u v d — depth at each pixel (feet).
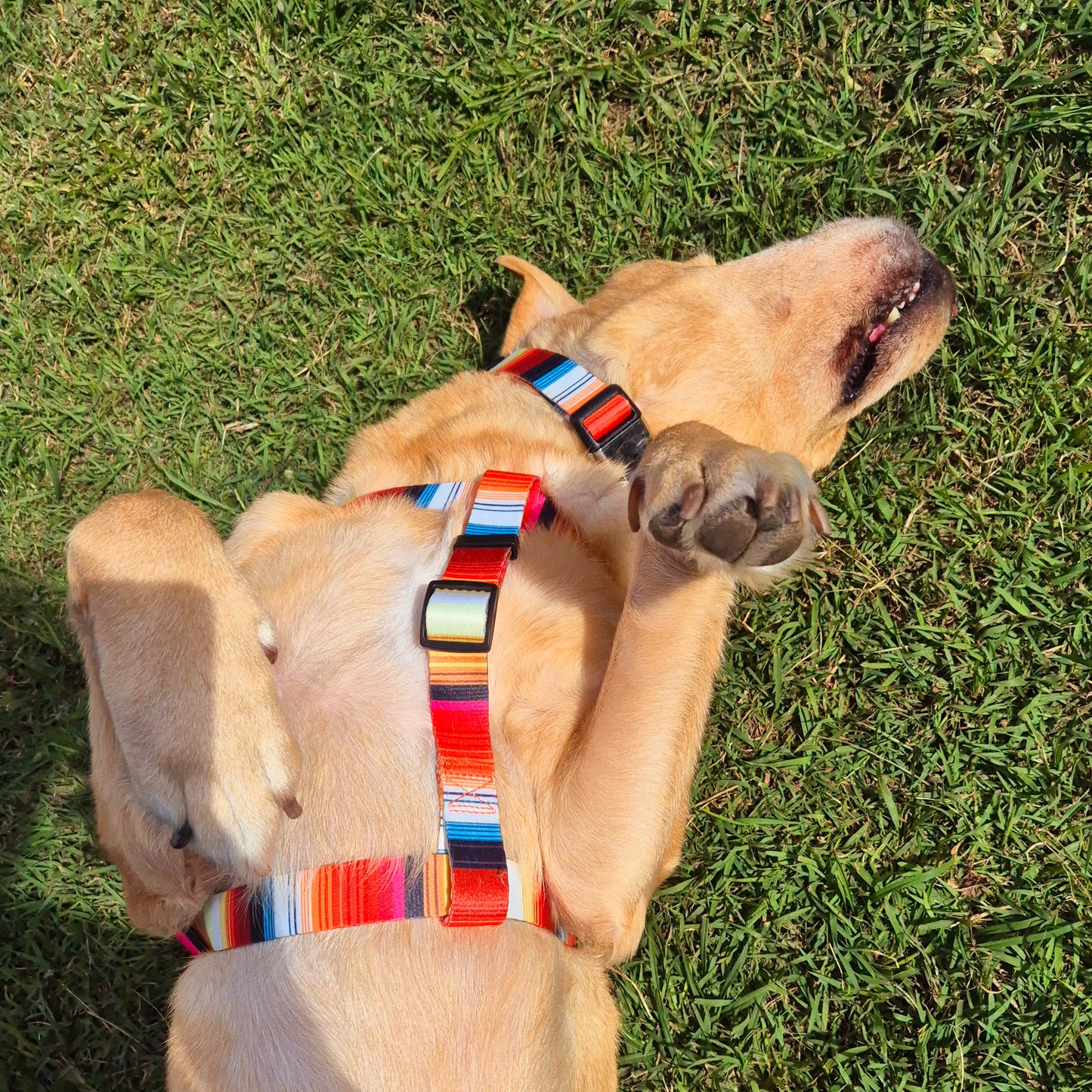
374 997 1.92
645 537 1.94
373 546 2.14
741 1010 2.67
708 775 2.75
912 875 2.65
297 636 2.08
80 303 2.95
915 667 2.75
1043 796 2.68
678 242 2.93
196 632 1.90
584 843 1.99
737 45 2.92
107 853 2.00
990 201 2.84
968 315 2.82
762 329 2.46
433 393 2.44
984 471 2.81
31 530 2.89
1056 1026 2.59
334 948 1.93
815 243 2.49
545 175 2.95
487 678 2.02
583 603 2.13
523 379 2.36
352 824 1.96
